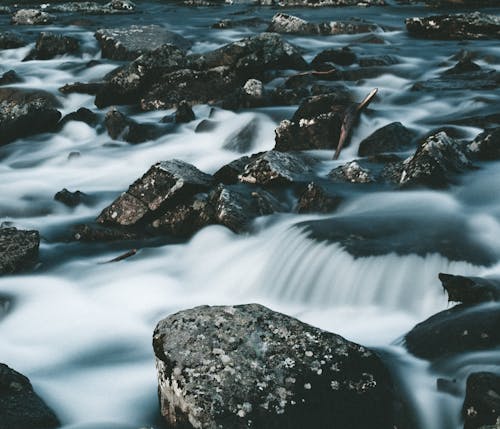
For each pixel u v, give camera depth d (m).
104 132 14.16
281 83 15.76
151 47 19.77
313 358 5.16
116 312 7.79
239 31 23.94
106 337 7.29
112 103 15.55
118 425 5.58
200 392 4.96
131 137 13.55
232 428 4.81
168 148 13.21
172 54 15.75
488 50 18.19
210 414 4.87
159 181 9.55
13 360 6.83
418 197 9.04
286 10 30.02
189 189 9.48
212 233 8.97
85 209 10.84
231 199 9.15
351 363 5.17
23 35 24.12
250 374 5.04
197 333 5.30
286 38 21.73
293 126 11.73
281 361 5.12
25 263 8.71
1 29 25.75
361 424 4.91
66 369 6.64
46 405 5.66
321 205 9.04
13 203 10.91
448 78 15.52
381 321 6.85
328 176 10.00
